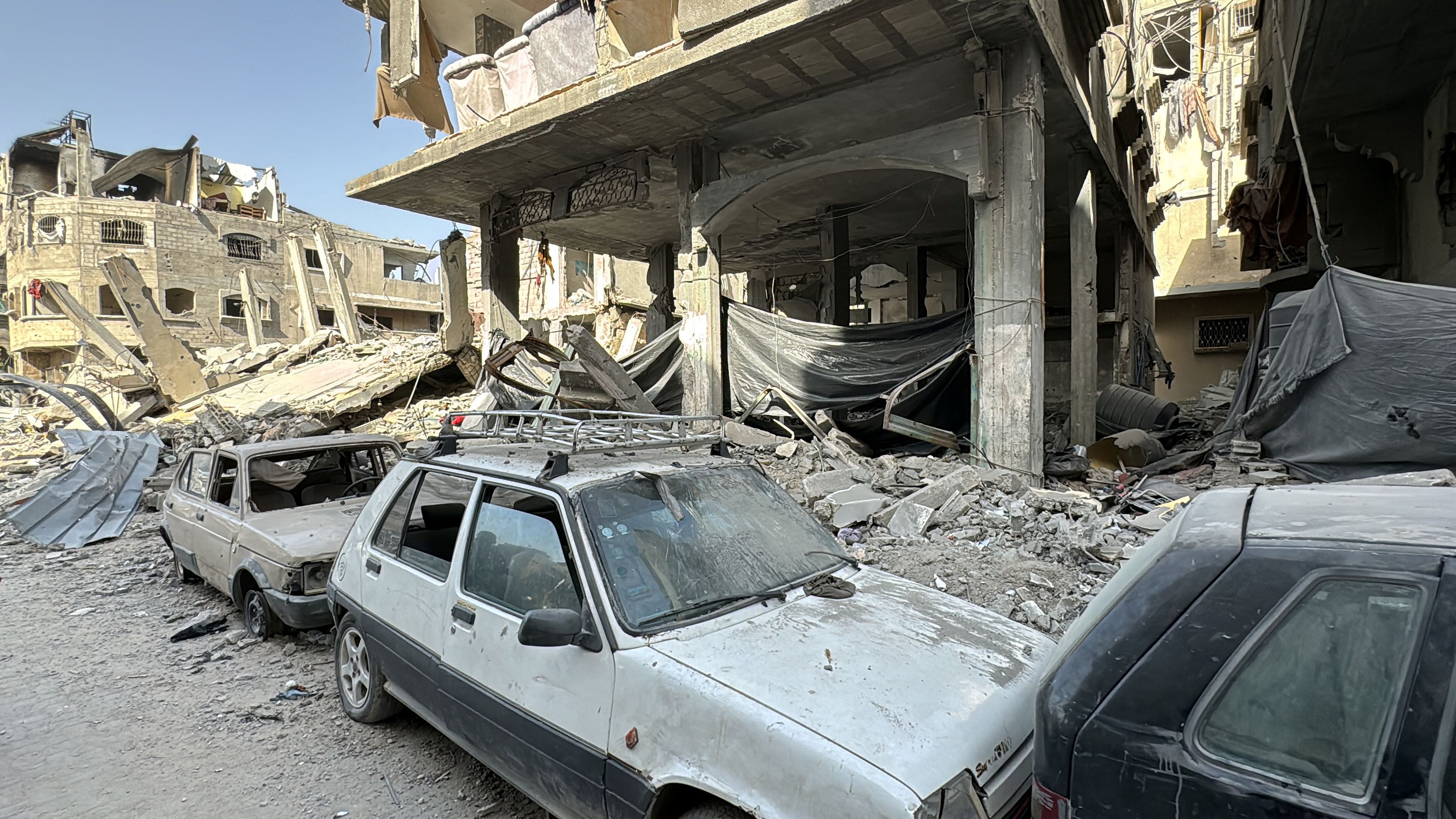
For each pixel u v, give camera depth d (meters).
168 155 41.91
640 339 22.77
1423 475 5.23
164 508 7.36
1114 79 12.74
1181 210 20.81
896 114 9.88
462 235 16.31
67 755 3.92
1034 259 7.79
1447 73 9.48
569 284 28.14
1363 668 1.44
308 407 16.69
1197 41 20.59
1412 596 1.45
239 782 3.61
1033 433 7.75
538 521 3.12
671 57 8.56
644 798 2.39
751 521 3.43
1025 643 2.87
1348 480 6.48
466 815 3.29
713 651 2.55
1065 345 17.67
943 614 3.03
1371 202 11.98
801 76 8.74
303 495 7.10
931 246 17.53
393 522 4.00
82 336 33.16
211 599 6.74
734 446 9.24
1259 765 1.47
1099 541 5.58
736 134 10.63
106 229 37.25
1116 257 14.38
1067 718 1.66
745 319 10.55
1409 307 6.30
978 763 2.16
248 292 32.41
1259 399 7.78
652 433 4.11
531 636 2.54
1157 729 1.56
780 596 3.00
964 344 8.52
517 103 11.23
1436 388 5.97
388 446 7.16
